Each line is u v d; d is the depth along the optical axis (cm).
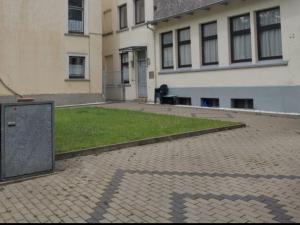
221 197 592
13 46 2103
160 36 2261
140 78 2470
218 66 1881
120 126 1263
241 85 1759
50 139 768
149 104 2198
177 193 617
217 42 1895
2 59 2075
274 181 666
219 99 1873
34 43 2170
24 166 735
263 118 1489
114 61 2684
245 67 1730
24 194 644
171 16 2086
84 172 767
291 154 864
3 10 2070
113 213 543
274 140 1033
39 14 2183
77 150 919
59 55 2255
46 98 2209
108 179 711
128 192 631
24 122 735
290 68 1552
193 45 2025
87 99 2359
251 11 1700
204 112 1712
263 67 1653
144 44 2381
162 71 2238
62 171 779
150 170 767
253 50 1700
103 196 616
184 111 1761
